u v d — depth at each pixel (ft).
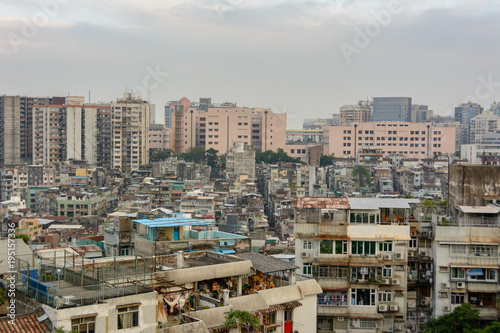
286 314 179.93
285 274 192.54
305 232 225.76
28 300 137.08
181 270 165.99
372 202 232.73
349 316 218.59
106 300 132.16
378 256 223.10
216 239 221.05
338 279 222.07
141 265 169.07
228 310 161.27
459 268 229.45
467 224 235.20
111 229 263.08
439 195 605.31
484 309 225.97
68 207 653.30
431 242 237.86
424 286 236.02
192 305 166.50
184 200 591.37
